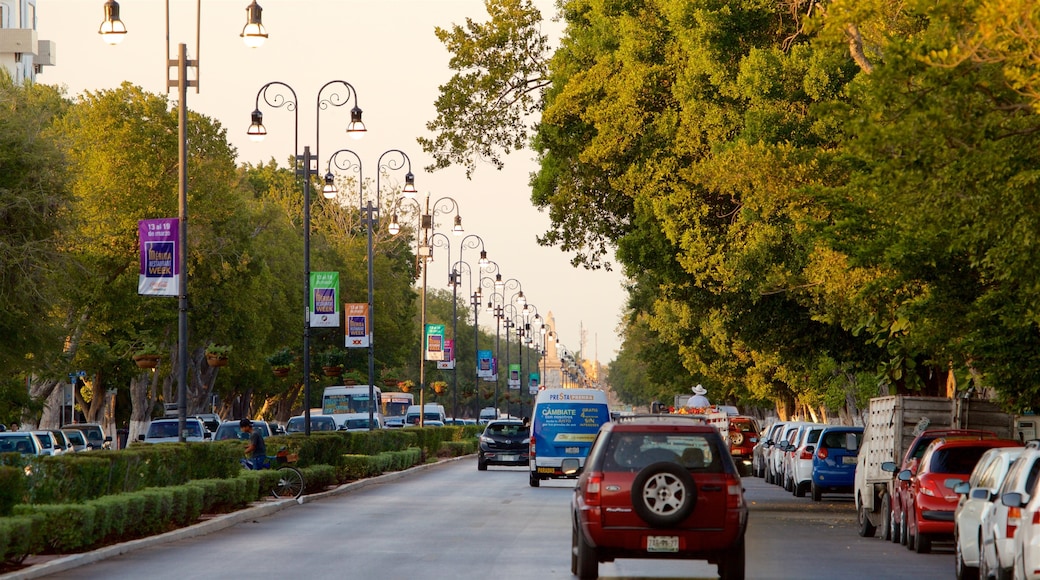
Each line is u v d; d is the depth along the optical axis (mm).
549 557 30906
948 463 34125
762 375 96125
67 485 32156
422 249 105125
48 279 62500
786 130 45281
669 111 53750
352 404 121938
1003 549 23703
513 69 65562
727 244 51406
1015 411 35500
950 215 23844
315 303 69750
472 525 40906
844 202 34594
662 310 105625
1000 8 19984
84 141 87000
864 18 23219
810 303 49375
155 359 84938
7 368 62562
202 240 93938
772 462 77250
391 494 58469
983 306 32062
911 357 44062
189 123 92188
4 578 25094
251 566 28797
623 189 56062
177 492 37375
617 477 24969
